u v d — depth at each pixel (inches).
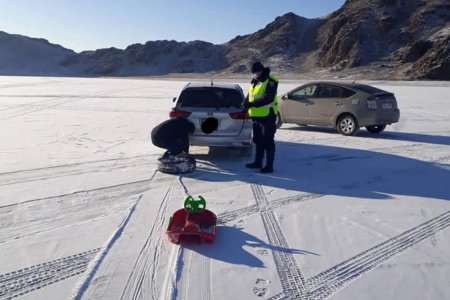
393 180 302.8
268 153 313.4
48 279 158.2
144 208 234.1
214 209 235.0
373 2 4136.3
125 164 335.0
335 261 177.3
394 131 534.9
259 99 303.1
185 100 341.1
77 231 200.7
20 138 442.9
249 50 4771.2
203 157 367.2
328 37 4050.2
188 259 175.9
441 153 398.6
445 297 151.6
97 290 151.7
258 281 160.2
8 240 189.9
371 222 220.4
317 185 287.0
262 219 221.5
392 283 160.6
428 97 1083.9
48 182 280.8
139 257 176.4
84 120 591.2
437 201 256.4
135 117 632.4
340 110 490.0
